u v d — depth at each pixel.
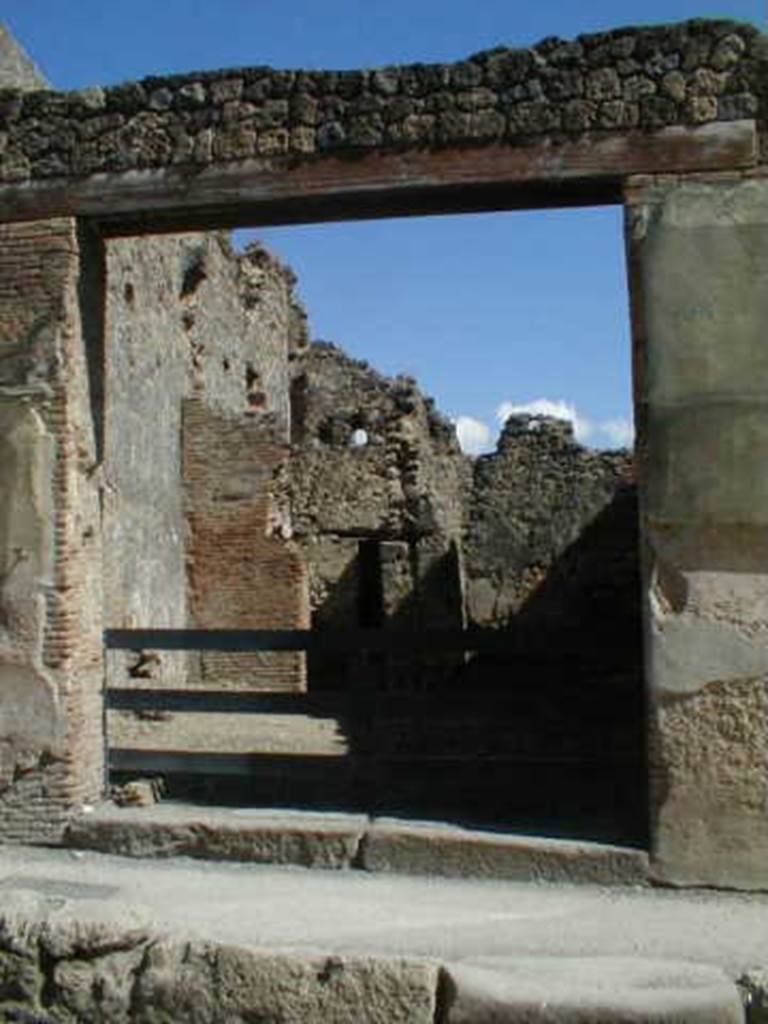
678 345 6.88
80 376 7.90
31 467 7.74
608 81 7.09
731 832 6.69
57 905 6.21
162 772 8.61
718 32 6.99
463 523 22.83
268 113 7.54
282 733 12.93
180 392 17.34
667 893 6.70
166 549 16.38
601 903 6.53
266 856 7.30
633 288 7.00
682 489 6.82
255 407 22.30
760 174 6.86
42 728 7.66
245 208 7.67
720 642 6.73
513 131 7.18
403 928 6.14
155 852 7.42
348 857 7.21
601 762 8.01
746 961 5.66
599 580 22.08
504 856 6.96
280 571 17.22
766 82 6.91
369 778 8.04
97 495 8.19
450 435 22.95
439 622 19.61
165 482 16.44
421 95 7.34
